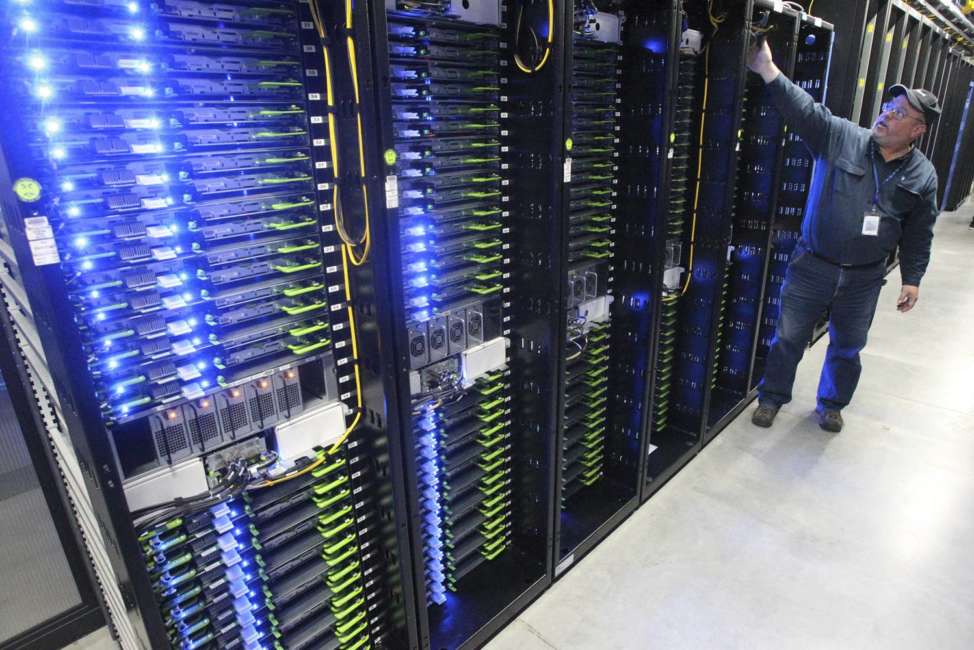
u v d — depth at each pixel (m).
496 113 2.04
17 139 1.02
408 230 1.88
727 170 3.01
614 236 2.76
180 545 1.56
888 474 3.28
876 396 4.21
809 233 3.43
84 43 1.19
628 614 2.38
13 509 2.12
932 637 2.24
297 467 1.70
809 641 2.24
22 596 2.19
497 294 2.20
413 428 1.95
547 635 2.30
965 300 6.28
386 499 1.89
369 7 1.41
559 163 1.96
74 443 1.36
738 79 2.86
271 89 1.48
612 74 2.51
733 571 2.60
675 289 3.25
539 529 2.50
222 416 1.53
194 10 1.32
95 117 1.22
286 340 1.65
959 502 3.03
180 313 1.44
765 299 4.56
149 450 1.44
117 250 1.30
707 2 2.82
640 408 2.86
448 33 1.84
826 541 2.77
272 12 1.43
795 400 4.22
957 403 4.07
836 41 4.44
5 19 1.01
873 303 3.42
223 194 1.44
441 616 2.28
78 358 1.18
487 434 2.31
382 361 1.68
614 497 2.97
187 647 1.62
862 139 3.15
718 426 3.71
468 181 2.00
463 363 2.11
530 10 1.89
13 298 1.67
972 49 10.27
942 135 10.36
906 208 3.16
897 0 5.14
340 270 1.69
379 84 1.46
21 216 1.05
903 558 2.65
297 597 1.88
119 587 1.58
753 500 3.08
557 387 2.26
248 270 1.54
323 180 1.60
